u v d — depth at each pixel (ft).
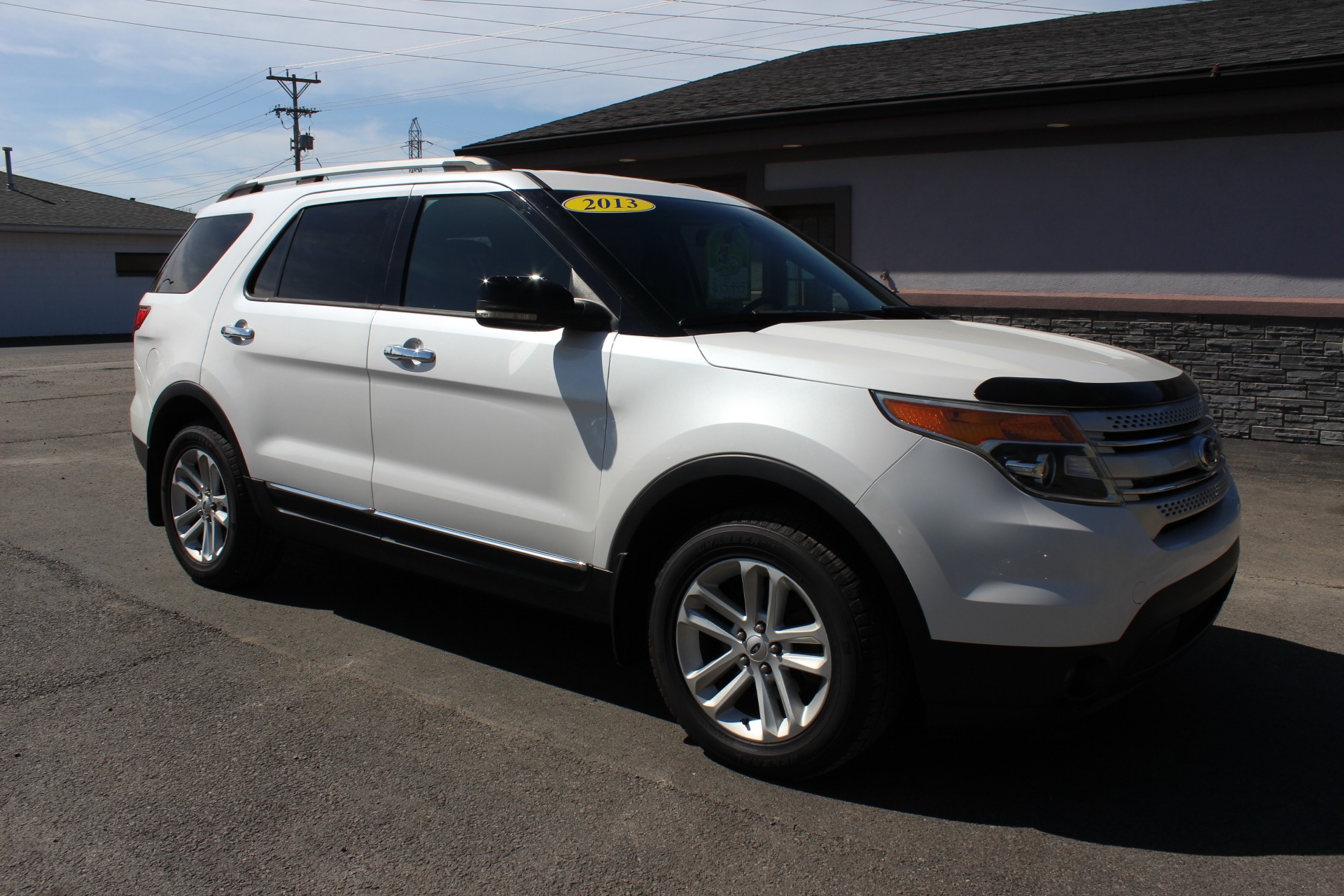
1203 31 32.91
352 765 10.09
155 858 8.46
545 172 12.61
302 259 14.21
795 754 9.55
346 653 13.06
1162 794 9.78
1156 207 28.91
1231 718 11.48
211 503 15.14
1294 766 10.38
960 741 10.88
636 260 11.39
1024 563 8.59
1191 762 10.46
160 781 9.71
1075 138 29.73
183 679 12.14
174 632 13.67
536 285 10.43
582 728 11.03
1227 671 12.76
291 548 17.83
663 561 10.97
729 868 8.42
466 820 9.11
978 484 8.71
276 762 10.13
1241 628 14.23
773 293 12.41
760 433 9.43
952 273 32.22
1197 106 27.17
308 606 14.83
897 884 8.22
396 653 13.10
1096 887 8.21
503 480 11.50
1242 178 27.71
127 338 84.94
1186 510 9.61
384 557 12.95
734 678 10.09
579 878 8.25
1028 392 8.89
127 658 12.76
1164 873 8.43
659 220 12.41
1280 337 27.66
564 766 10.14
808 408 9.33
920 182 32.37
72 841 8.70
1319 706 11.79
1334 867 8.55
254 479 14.30
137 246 93.09
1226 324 28.30
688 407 9.99
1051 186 30.30
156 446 16.05
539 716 11.32
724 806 9.43
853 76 37.32
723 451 9.64
